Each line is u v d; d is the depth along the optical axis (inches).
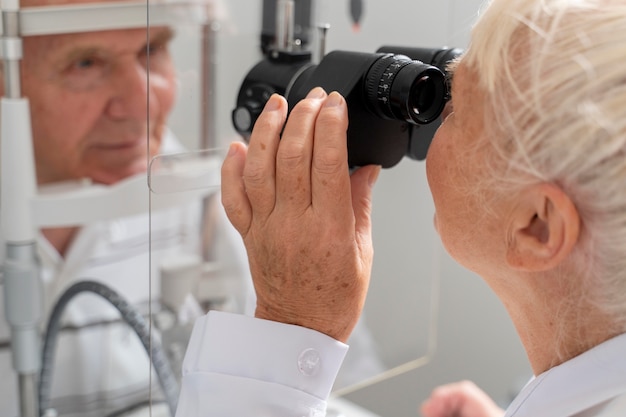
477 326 59.5
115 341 41.4
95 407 41.8
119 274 41.2
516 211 21.9
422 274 38.1
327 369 26.1
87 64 34.1
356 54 26.0
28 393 35.3
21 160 32.8
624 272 20.9
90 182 35.7
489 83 21.5
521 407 23.8
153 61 30.8
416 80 24.0
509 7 21.5
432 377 58.4
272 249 24.8
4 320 38.1
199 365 26.4
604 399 21.9
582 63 19.8
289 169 23.7
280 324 25.8
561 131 20.1
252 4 32.3
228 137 32.7
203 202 32.7
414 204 36.1
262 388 25.7
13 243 33.7
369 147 26.6
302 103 24.0
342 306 25.7
